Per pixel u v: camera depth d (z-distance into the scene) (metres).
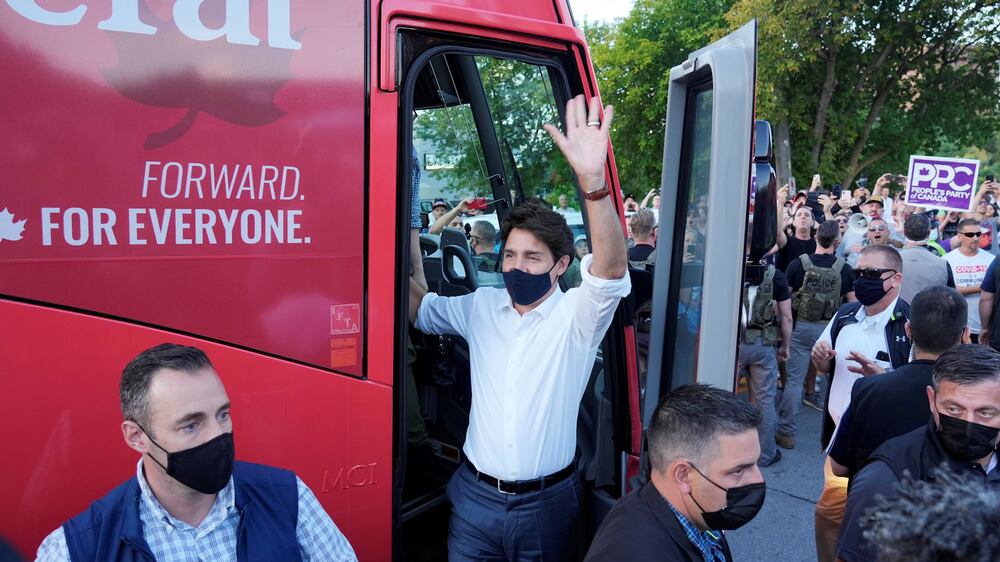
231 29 1.93
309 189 2.05
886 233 6.58
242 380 1.97
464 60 2.95
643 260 5.67
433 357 2.98
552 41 2.53
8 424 1.72
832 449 2.98
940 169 8.48
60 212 1.75
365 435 2.16
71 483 1.79
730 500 1.67
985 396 2.08
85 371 1.79
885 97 26.20
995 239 7.91
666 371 2.87
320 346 2.08
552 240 2.34
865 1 23.58
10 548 1.74
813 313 5.64
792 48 22.38
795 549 4.38
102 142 1.79
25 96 1.71
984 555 1.12
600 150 2.17
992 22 24.89
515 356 2.40
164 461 1.59
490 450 2.40
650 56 22.89
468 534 2.43
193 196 1.90
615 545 1.71
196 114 1.90
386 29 2.14
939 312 2.68
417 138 3.14
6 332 1.71
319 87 2.05
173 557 1.65
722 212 2.40
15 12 1.70
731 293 2.41
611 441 2.90
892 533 1.21
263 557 1.71
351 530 2.17
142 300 1.85
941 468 1.28
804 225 7.03
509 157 3.01
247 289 1.97
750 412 1.72
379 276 2.16
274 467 1.92
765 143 2.59
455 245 3.38
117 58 1.80
